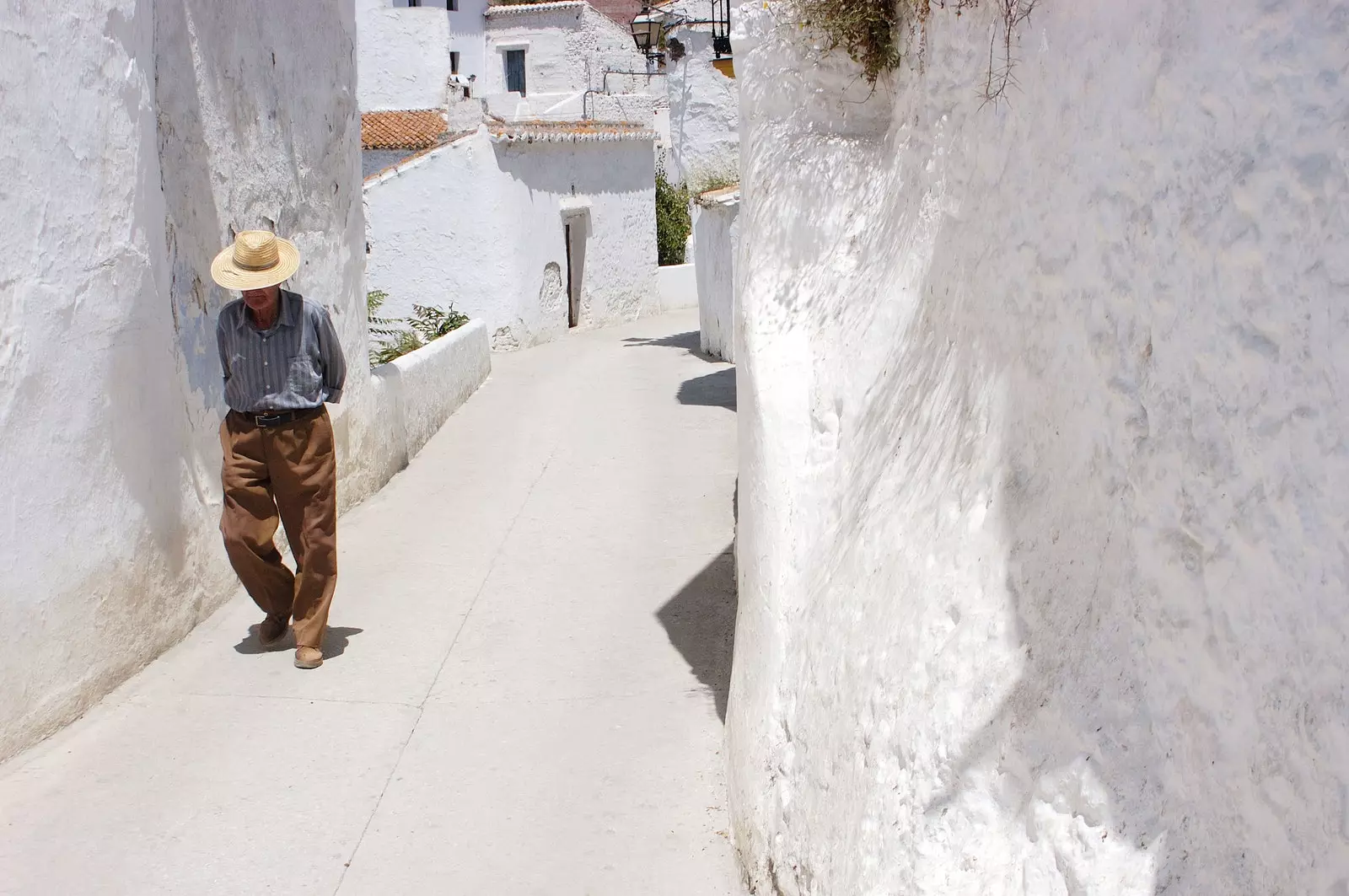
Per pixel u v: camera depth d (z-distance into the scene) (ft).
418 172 61.77
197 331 20.43
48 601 15.60
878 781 9.36
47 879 12.84
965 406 10.74
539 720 16.98
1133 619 7.36
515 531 26.86
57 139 15.65
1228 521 6.64
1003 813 7.91
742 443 17.30
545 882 12.95
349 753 15.92
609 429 39.11
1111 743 7.16
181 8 20.24
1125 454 7.80
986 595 9.05
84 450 16.34
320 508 18.48
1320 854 5.58
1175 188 7.50
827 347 14.85
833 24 14.90
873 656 10.30
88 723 16.35
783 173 16.71
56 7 15.58
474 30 126.00
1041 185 9.60
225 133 22.21
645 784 15.06
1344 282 5.93
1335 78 6.20
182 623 19.61
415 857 13.44
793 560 13.83
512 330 62.80
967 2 11.64
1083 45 9.02
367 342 30.99
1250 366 6.61
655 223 82.53
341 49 29.35
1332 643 5.75
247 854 13.46
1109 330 8.21
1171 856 6.51
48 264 15.42
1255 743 6.13
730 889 12.65
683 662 19.03
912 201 13.51
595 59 124.77
